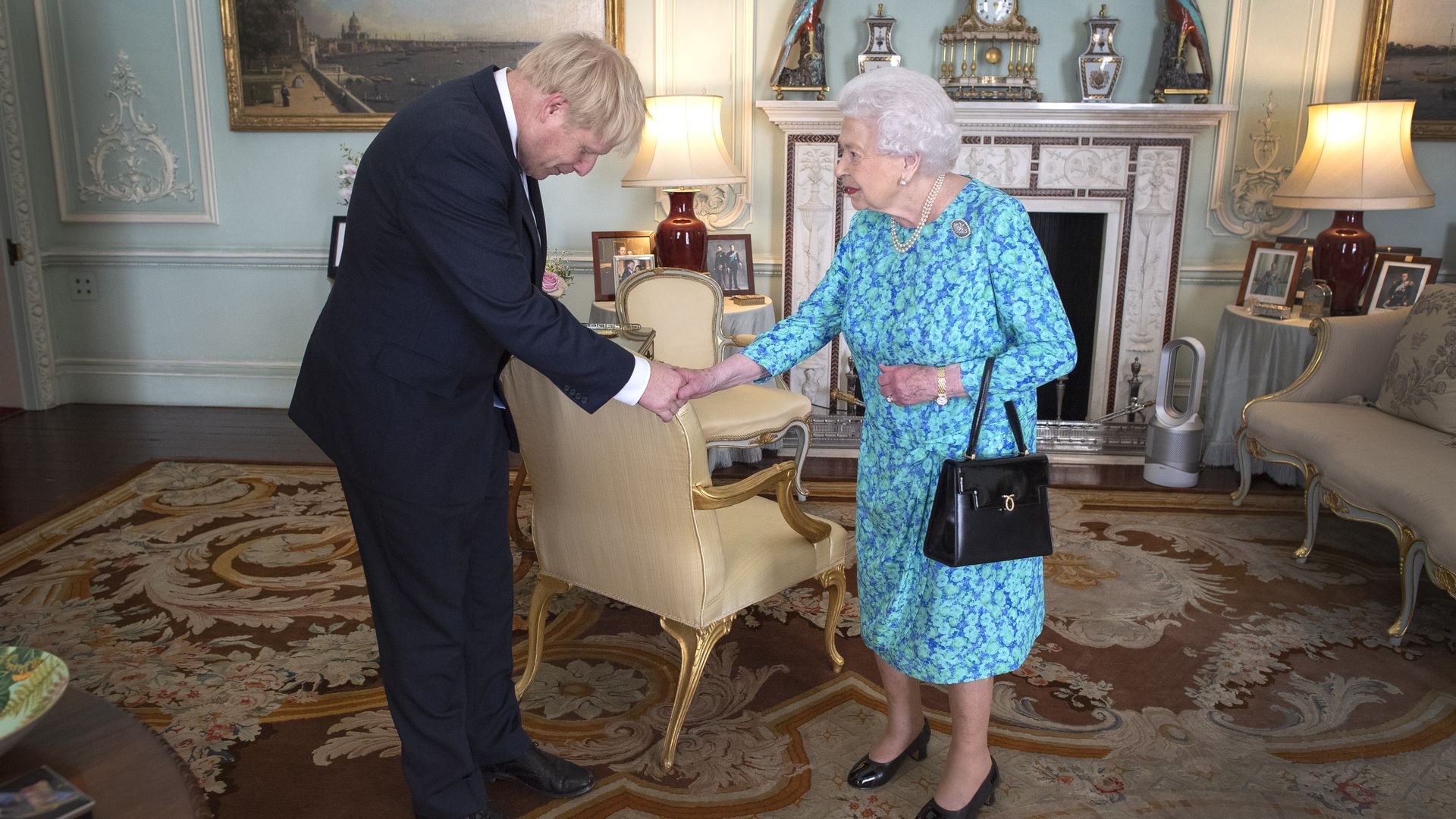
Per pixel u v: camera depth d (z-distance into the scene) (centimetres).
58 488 420
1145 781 229
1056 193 466
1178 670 279
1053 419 512
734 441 369
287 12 506
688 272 397
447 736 200
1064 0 473
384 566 193
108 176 537
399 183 172
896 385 188
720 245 482
